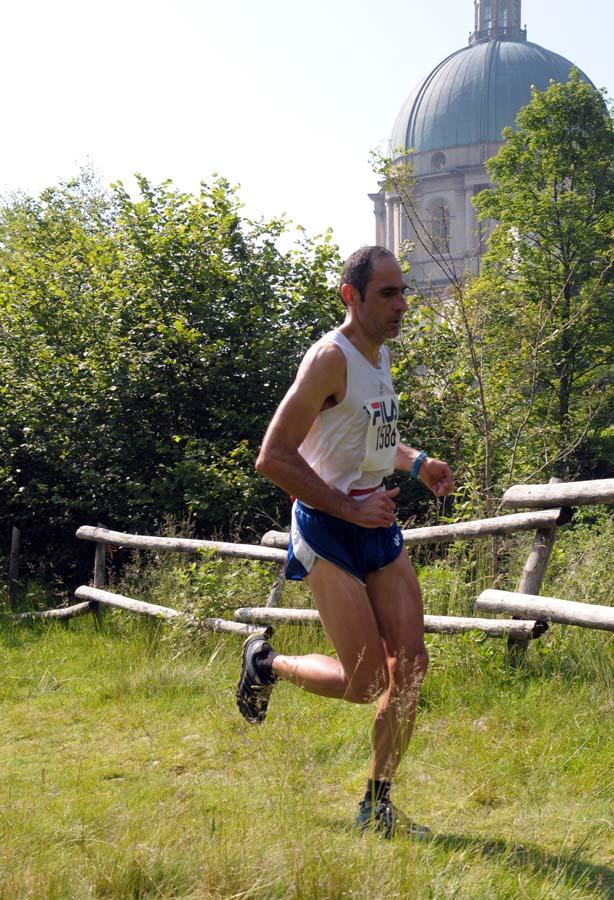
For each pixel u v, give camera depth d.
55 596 10.98
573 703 4.91
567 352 29.59
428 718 4.91
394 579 3.63
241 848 3.15
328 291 13.05
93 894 2.97
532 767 4.14
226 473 11.42
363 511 3.40
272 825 3.37
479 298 10.83
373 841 3.26
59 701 5.86
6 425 12.62
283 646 6.53
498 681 5.32
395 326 3.62
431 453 11.70
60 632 8.23
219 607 7.20
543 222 34.25
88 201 22.66
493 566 6.75
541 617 5.35
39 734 5.18
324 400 3.52
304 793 3.67
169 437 12.44
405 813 3.70
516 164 37.22
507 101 90.19
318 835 3.20
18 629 8.67
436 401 11.72
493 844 3.41
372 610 3.55
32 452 12.40
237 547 7.61
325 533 3.55
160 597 8.24
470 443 11.27
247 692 4.10
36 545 13.01
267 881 2.96
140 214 13.05
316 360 3.49
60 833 3.48
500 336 11.05
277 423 3.45
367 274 3.57
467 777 4.05
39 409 12.38
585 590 6.43
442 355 11.82
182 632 6.94
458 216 89.62
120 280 12.93
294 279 13.26
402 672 3.48
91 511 12.02
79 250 14.55
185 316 12.57
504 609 5.51
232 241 13.08
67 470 12.23
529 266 32.25
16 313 13.25
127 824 3.54
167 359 12.00
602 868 3.21
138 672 6.21
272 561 7.33
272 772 3.87
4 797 4.02
